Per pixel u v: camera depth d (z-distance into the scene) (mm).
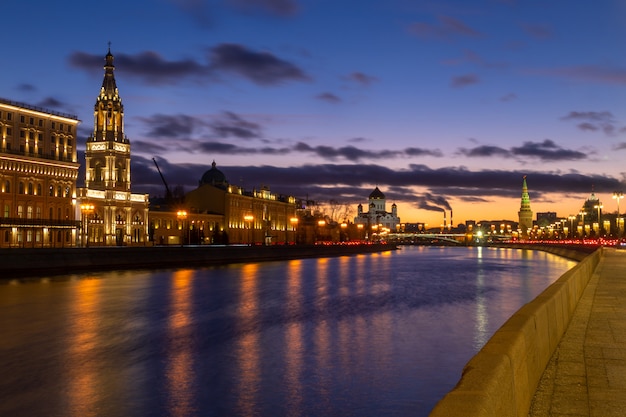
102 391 23812
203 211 181875
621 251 100312
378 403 22156
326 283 74250
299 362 28625
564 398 9906
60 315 44000
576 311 21359
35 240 114250
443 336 35656
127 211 144125
